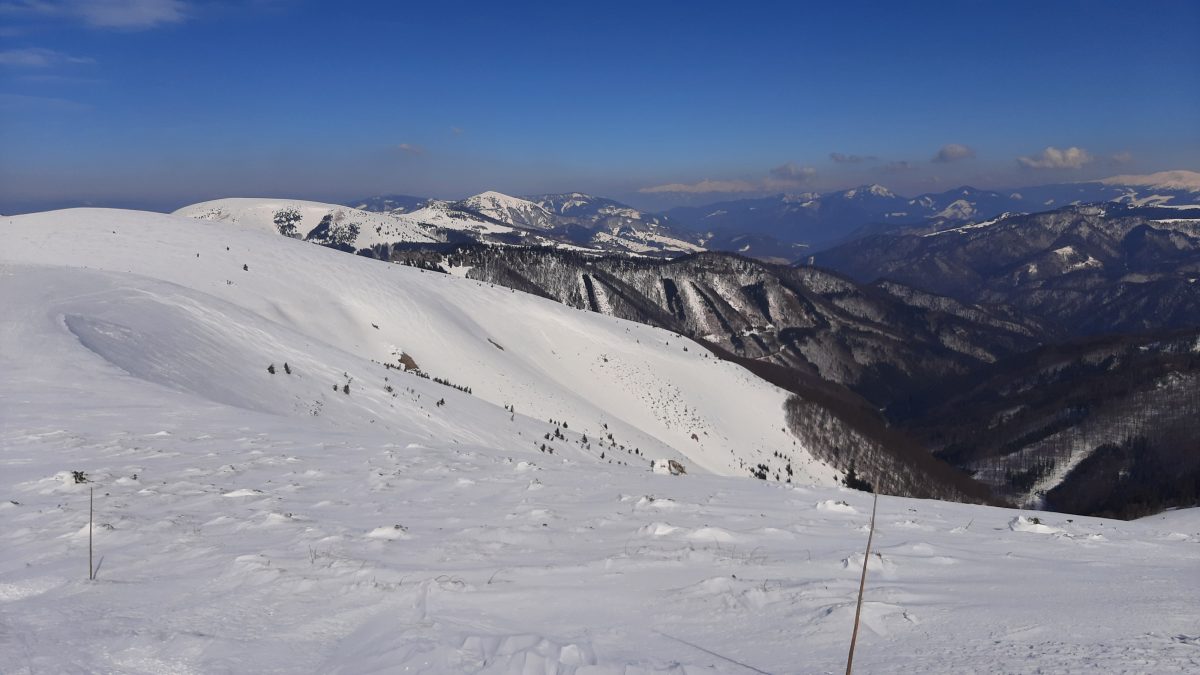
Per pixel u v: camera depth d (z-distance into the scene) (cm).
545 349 7725
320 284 6744
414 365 5834
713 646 501
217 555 739
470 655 464
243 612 568
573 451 3809
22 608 577
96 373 2273
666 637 520
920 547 837
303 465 1370
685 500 1137
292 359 3644
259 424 1878
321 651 496
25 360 2336
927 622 536
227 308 4131
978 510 1248
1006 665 434
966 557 803
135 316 3316
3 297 3366
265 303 5872
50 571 681
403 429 3120
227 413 1997
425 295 7650
